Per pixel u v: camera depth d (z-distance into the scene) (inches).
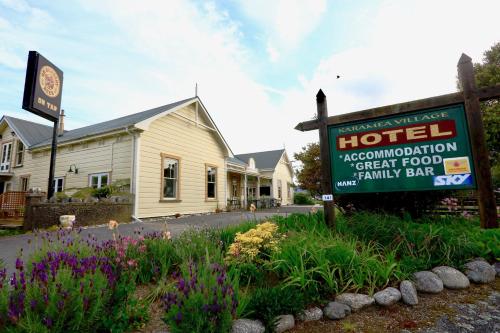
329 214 184.7
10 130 635.5
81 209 310.3
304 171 534.9
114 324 74.2
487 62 557.0
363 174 185.6
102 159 426.6
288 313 87.1
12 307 59.7
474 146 156.0
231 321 72.9
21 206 363.9
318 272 101.5
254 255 117.0
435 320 89.3
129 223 343.9
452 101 163.3
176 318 65.2
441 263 125.6
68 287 68.3
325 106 205.5
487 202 150.9
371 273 107.7
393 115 180.9
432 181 164.9
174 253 125.9
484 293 109.2
